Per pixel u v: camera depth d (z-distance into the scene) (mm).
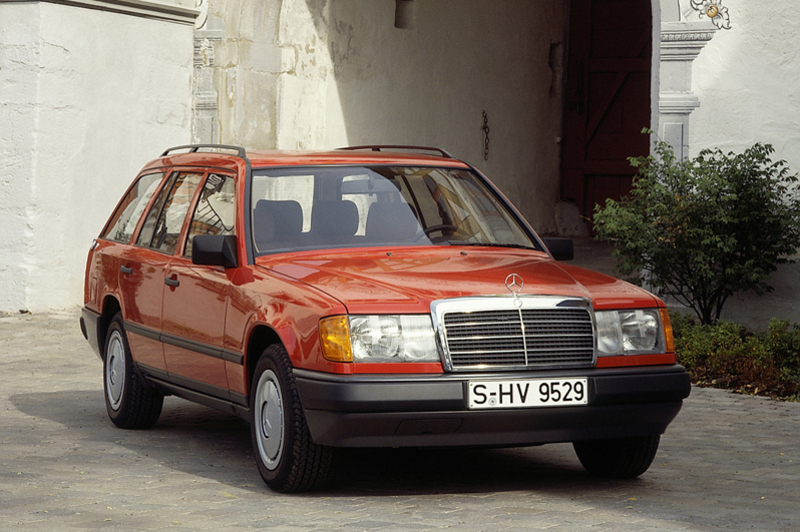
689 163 10086
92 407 7672
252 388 5254
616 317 5055
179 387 6191
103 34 13148
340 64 16797
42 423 7023
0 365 9445
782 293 10375
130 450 6191
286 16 15656
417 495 5070
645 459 5336
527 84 21844
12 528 4410
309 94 16203
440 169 6359
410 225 5910
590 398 4844
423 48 18672
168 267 6234
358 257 5562
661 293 10359
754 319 10516
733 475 5602
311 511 4707
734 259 10055
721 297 10352
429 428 4684
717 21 10797
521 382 4738
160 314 6270
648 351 5102
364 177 6070
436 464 5914
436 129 19109
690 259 10094
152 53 13859
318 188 5953
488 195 6355
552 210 22859
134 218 7117
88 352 10195
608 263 18344
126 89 13516
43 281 12609
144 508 4770
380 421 4629
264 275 5344
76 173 12922
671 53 10992
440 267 5316
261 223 5695
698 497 5055
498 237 6078
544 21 22297
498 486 5312
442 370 4723
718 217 9695
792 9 10539
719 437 6695
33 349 10289
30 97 12445
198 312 5809
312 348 4777
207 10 14969
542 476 5594
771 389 8320
